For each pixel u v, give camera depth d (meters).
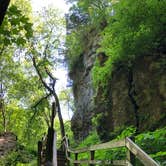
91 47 30.03
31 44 34.31
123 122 18.28
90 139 23.22
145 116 16.56
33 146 33.66
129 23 15.91
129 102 18.11
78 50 32.91
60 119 33.72
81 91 31.22
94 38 29.78
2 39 4.86
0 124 39.66
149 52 16.81
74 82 33.72
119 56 16.86
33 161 21.34
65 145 20.50
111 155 12.01
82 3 29.72
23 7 34.00
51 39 35.53
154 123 15.69
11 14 4.60
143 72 17.25
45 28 35.50
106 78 20.36
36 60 35.78
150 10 15.24
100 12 26.77
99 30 28.48
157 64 16.53
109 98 20.75
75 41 33.22
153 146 10.41
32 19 34.75
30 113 36.53
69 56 34.53
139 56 17.42
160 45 16.61
